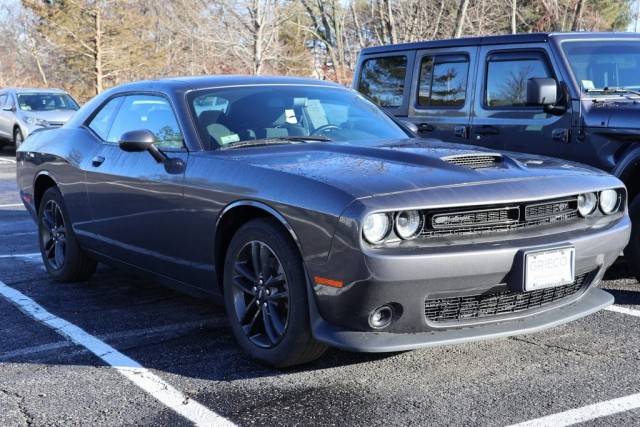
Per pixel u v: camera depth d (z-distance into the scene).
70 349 4.24
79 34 34.94
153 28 34.88
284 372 3.80
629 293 5.25
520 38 6.20
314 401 3.43
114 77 36.44
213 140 4.36
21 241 7.67
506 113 6.21
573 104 5.71
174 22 27.97
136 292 5.50
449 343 3.42
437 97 6.86
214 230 4.02
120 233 4.92
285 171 3.70
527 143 6.04
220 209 3.95
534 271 3.46
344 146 4.21
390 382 3.64
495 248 3.39
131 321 4.77
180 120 4.51
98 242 5.23
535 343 4.19
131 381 3.73
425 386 3.58
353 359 3.96
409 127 5.24
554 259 3.53
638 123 5.28
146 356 4.10
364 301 3.30
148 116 4.88
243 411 3.34
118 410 3.38
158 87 4.88
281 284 3.71
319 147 4.26
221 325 4.64
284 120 4.65
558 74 5.85
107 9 35.38
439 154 3.96
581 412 3.25
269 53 25.58
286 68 28.16
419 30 20.09
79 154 5.38
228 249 3.96
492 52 6.38
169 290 5.54
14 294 5.49
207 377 3.76
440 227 3.41
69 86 39.53
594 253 3.77
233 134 4.43
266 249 3.73
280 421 3.22
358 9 25.25
